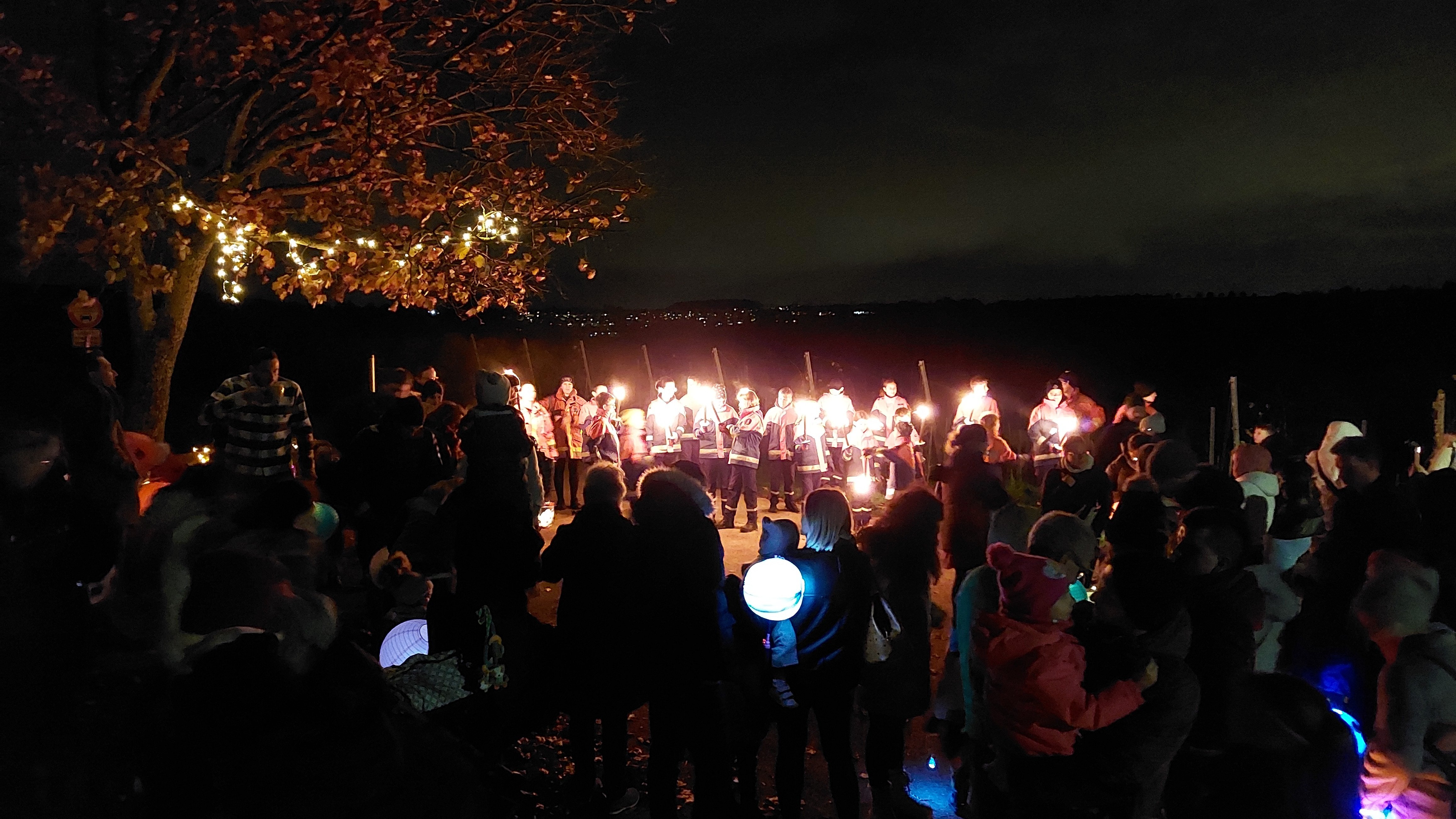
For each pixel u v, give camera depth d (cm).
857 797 435
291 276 967
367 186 951
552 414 1360
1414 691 323
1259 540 504
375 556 575
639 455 1324
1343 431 595
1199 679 322
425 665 441
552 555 454
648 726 602
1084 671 311
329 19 945
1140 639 316
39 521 403
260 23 893
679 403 1330
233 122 985
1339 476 520
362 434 698
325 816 238
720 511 1421
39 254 783
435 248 1004
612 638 436
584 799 482
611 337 2880
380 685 257
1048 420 1206
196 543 356
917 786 512
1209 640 326
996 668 314
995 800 334
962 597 379
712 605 439
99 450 497
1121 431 938
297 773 235
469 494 583
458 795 274
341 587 846
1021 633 310
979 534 598
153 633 368
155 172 823
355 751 243
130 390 1012
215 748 231
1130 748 303
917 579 471
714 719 433
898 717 463
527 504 673
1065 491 620
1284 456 607
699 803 432
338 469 701
